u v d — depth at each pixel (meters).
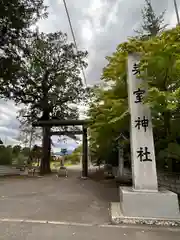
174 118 4.56
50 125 11.55
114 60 4.46
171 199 3.07
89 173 13.17
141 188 3.34
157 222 2.92
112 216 3.10
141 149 3.51
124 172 8.80
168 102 3.36
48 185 7.45
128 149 7.56
